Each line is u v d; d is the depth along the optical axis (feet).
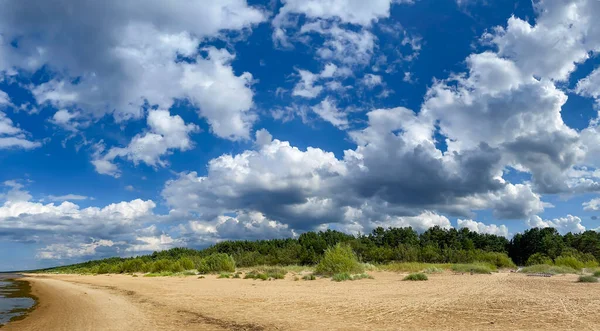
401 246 215.51
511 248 302.25
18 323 48.24
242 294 66.33
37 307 66.33
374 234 336.29
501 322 33.83
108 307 57.77
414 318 37.32
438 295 55.62
